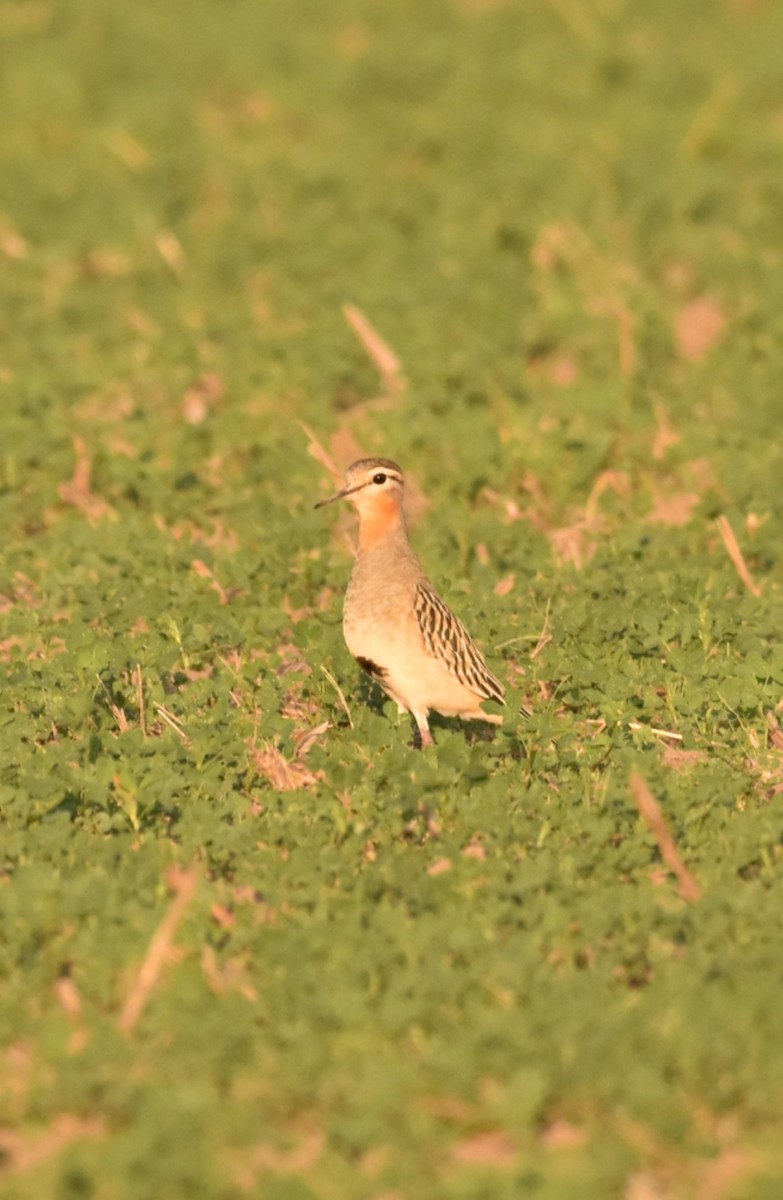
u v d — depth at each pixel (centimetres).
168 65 3391
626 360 2067
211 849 1124
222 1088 914
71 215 2630
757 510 1681
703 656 1376
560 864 1092
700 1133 883
